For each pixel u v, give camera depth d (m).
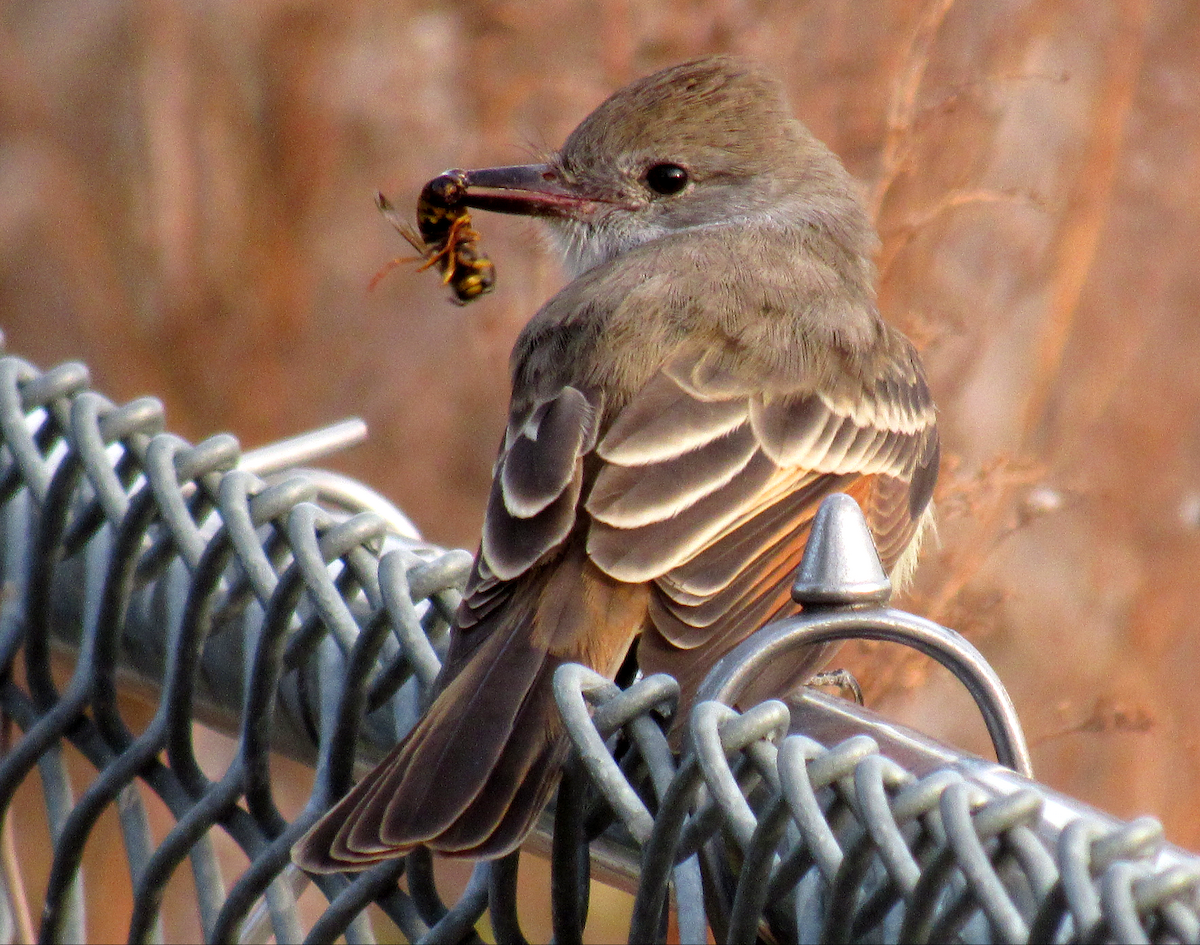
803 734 4.46
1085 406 14.03
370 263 16.41
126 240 16.66
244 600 5.45
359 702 5.04
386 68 16.08
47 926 5.91
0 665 6.18
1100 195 13.09
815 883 3.92
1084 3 13.38
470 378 16.03
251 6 16.56
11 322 16.50
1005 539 11.81
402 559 5.03
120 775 5.64
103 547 5.89
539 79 14.59
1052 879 3.41
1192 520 13.44
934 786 3.56
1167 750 12.99
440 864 11.99
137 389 16.25
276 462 6.38
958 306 12.67
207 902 5.49
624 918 12.07
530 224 9.96
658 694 4.07
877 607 4.12
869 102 12.65
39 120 16.77
